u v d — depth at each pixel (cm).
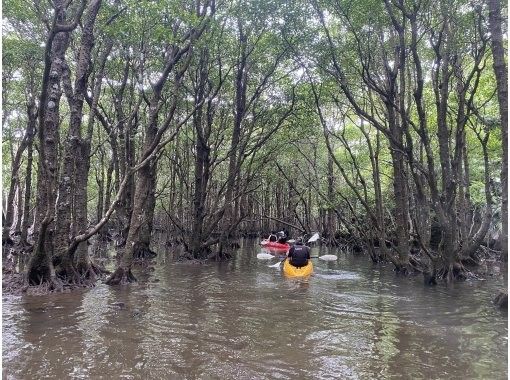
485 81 1805
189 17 1197
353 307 1051
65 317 886
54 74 1161
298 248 1658
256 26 1744
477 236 1802
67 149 1248
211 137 2495
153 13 1170
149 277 1491
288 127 2169
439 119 1458
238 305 1046
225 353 681
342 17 1434
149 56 1582
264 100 2164
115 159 2189
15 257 1828
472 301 1144
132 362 633
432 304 1100
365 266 1938
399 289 1327
